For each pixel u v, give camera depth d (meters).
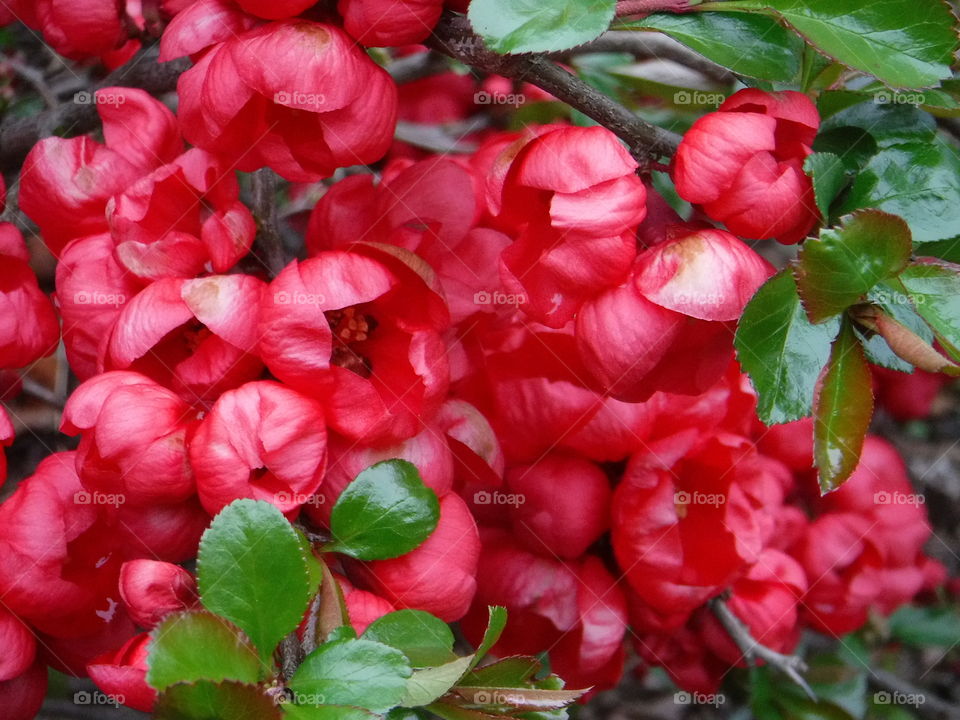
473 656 0.20
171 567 0.21
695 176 0.21
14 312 0.24
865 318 0.21
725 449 0.25
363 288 0.21
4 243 0.25
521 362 0.24
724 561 0.25
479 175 0.25
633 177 0.21
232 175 0.23
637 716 0.44
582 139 0.21
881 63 0.21
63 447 0.37
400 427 0.22
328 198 0.23
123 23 0.28
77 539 0.23
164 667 0.18
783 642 0.29
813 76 0.26
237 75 0.21
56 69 0.39
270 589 0.19
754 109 0.22
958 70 0.26
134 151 0.25
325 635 0.20
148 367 0.22
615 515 0.25
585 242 0.21
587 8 0.21
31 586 0.23
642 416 0.24
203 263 0.23
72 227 0.24
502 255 0.22
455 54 0.23
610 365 0.21
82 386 0.21
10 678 0.23
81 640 0.25
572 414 0.24
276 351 0.20
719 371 0.23
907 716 0.36
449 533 0.23
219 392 0.22
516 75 0.23
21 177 0.24
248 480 0.20
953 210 0.23
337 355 0.23
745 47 0.23
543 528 0.25
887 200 0.23
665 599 0.25
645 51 0.32
